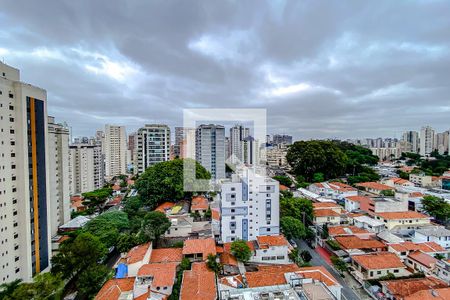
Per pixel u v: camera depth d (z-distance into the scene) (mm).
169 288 34750
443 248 46500
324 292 30484
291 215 57625
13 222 38969
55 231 60406
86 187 98188
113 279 36906
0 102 36906
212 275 36719
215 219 57531
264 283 34219
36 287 31531
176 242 50594
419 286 35250
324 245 52594
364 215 62375
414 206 68625
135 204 71500
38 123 43250
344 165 105438
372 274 40281
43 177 44188
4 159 37531
